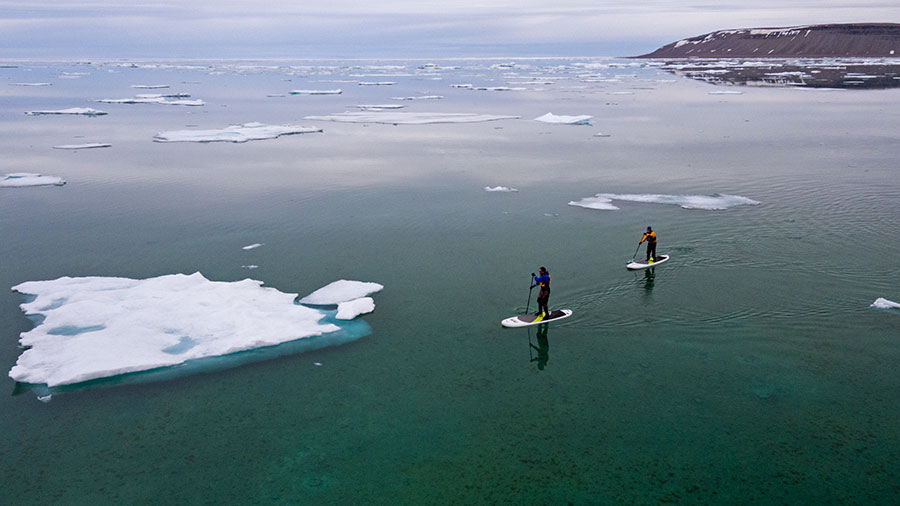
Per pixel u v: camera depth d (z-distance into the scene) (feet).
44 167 131.34
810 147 144.77
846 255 70.59
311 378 47.73
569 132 183.62
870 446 38.68
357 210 94.48
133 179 119.14
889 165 120.47
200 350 51.06
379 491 35.55
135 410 43.62
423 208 95.20
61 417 42.78
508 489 35.58
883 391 44.52
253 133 178.60
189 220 89.97
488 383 46.91
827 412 42.29
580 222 86.28
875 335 52.47
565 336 54.08
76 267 70.90
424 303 60.59
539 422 42.01
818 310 57.21
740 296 60.59
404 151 151.74
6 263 72.43
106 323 54.29
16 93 355.56
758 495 34.68
